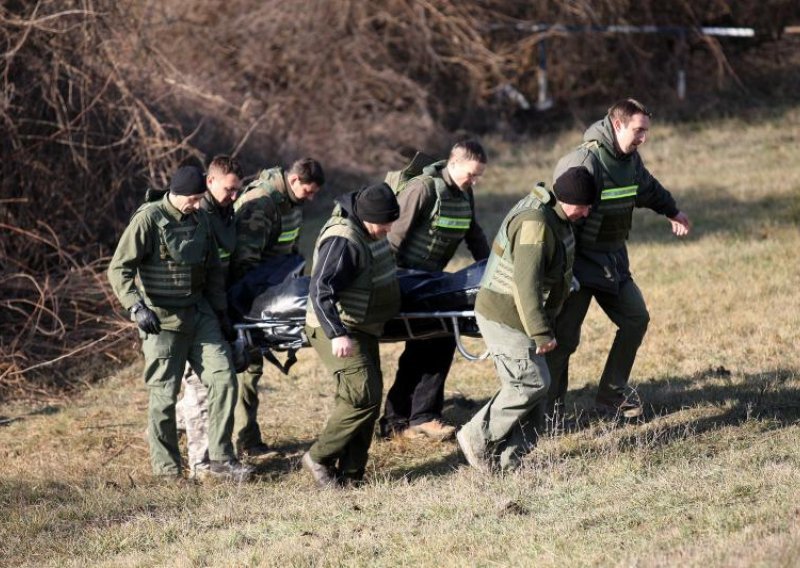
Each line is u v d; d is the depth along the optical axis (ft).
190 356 79.05
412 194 80.94
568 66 259.60
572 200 68.03
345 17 223.30
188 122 172.45
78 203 144.77
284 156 199.11
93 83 145.69
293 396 102.83
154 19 185.47
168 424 79.61
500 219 174.70
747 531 56.59
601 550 57.57
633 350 83.15
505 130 248.73
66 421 99.19
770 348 101.81
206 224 77.71
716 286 124.36
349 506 71.10
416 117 232.53
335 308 68.90
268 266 80.79
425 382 86.84
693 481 67.72
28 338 117.08
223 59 215.72
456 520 65.67
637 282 130.41
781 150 204.95
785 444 75.20
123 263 75.31
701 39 265.95
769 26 268.00
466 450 73.51
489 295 71.26
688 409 86.79
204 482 79.41
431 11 237.04
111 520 73.72
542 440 80.18
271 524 69.05
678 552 54.95
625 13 260.83
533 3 257.14
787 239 142.82
